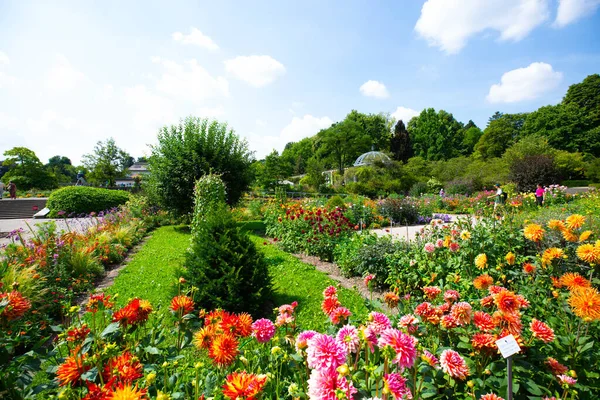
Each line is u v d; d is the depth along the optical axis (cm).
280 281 527
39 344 171
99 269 581
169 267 639
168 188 1161
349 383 126
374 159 2931
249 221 1353
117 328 159
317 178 3048
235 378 119
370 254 509
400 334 129
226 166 1238
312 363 123
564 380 155
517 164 2047
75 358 134
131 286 519
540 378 173
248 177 1337
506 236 394
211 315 188
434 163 3303
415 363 145
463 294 300
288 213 825
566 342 183
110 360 143
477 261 304
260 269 396
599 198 1059
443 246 411
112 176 3547
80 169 4428
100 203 1708
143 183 1422
